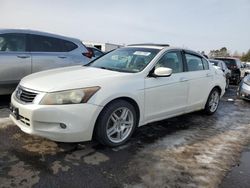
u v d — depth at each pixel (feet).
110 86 12.60
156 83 14.76
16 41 19.31
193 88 17.88
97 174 10.55
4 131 14.16
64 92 11.68
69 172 10.56
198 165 11.88
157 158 12.32
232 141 15.34
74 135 11.71
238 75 53.98
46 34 20.99
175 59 16.89
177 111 16.84
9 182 9.59
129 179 10.35
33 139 13.38
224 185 10.34
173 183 10.27
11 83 18.93
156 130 16.28
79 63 22.24
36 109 11.50
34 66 19.83
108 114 12.51
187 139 15.11
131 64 15.37
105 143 12.82
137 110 14.01
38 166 10.84
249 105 27.63
